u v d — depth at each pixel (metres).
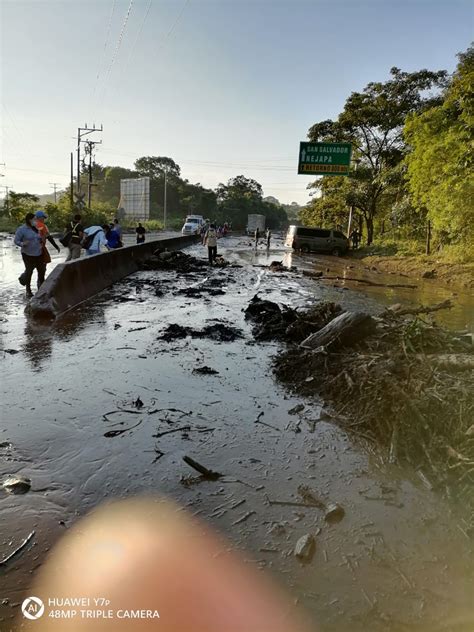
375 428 4.12
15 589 2.28
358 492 3.18
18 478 3.14
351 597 2.27
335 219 48.38
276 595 2.27
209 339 7.24
